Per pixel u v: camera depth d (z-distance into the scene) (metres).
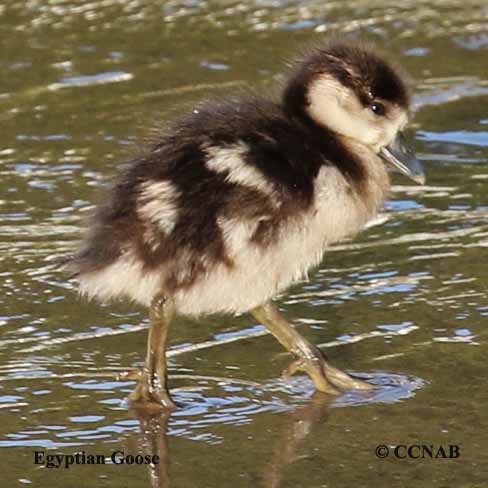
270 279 10.81
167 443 10.47
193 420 10.82
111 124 16.98
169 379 11.48
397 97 11.56
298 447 10.37
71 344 12.02
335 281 13.20
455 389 11.19
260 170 10.62
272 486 9.82
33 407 10.98
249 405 11.05
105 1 21.39
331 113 11.42
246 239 10.55
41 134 16.75
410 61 18.92
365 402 11.05
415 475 9.94
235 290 10.76
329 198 10.88
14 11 20.88
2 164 15.91
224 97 11.87
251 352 11.96
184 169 10.62
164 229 10.49
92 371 11.58
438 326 12.24
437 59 18.98
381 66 11.58
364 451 10.30
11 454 10.29
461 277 13.16
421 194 15.12
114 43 19.66
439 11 20.77
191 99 17.58
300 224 10.73
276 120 11.13
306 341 11.41
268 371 11.62
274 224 10.59
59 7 21.09
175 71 18.61
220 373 11.58
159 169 10.69
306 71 11.59
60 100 17.77
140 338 12.14
